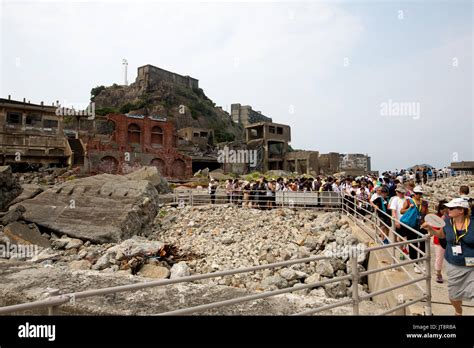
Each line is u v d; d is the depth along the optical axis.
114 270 10.30
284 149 71.38
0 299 5.77
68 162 42.09
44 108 43.09
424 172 31.77
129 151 46.28
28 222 15.02
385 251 9.67
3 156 37.81
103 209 15.50
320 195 19.73
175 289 6.00
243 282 10.03
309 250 12.87
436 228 5.36
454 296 4.93
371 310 5.80
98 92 107.00
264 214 18.62
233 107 126.50
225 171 60.41
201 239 15.09
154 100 96.62
